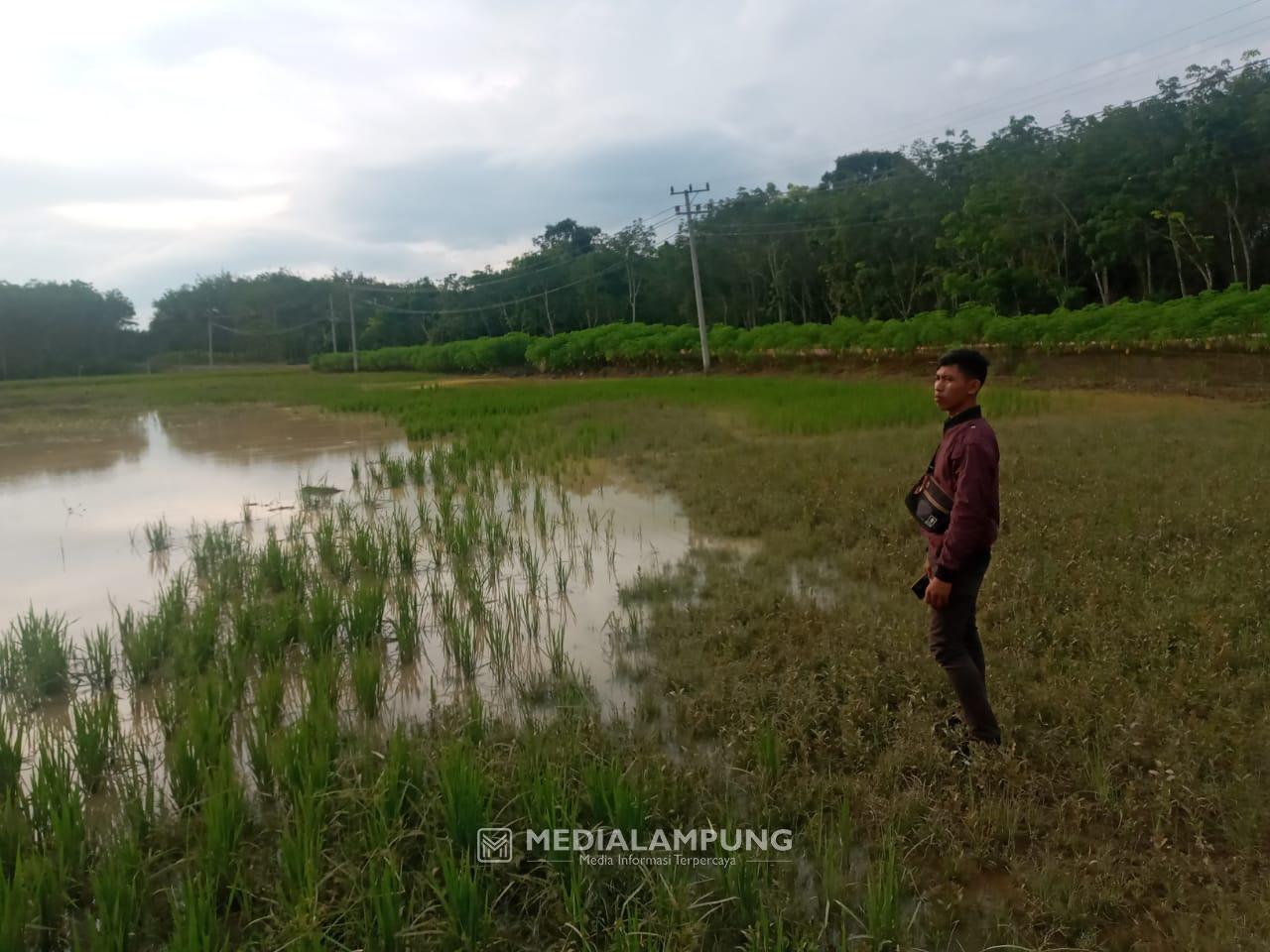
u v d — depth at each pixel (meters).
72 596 7.46
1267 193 29.41
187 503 11.52
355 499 11.45
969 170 40.88
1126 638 5.14
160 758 4.44
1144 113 32.94
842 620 5.70
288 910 2.95
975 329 28.56
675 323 62.50
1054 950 2.80
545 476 12.09
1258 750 3.88
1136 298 36.47
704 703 4.61
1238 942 2.72
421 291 89.19
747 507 9.41
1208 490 8.78
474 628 6.22
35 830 3.59
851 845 3.41
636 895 3.07
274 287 100.94
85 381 57.91
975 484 3.84
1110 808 3.54
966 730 4.16
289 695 5.19
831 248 46.00
